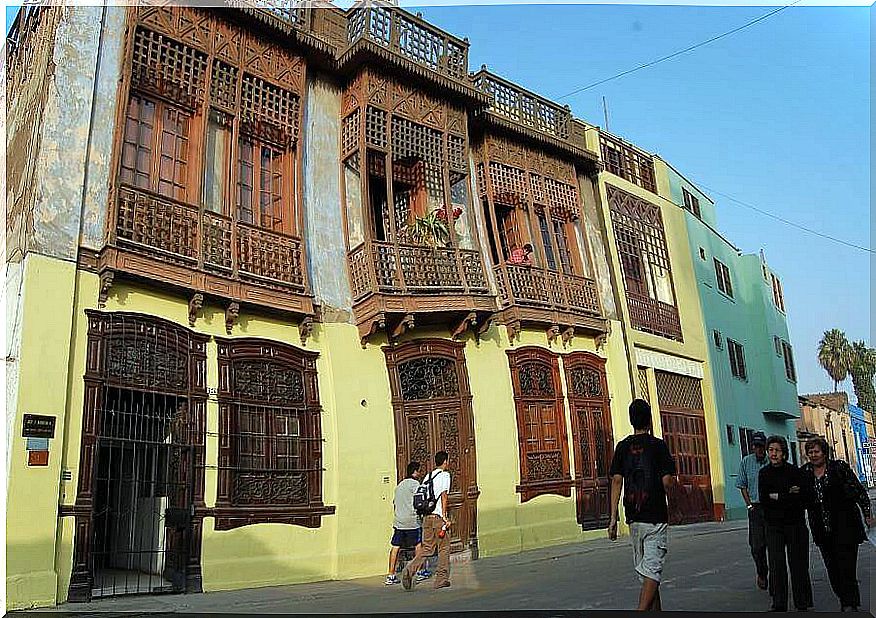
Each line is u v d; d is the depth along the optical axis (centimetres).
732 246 2927
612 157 2152
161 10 1180
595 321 1773
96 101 1084
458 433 1414
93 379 976
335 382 1266
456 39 1573
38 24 1156
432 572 1145
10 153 1174
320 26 1468
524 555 1370
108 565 1122
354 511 1225
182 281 1091
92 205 1042
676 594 825
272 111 1310
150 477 1036
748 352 2808
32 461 895
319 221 1356
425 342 1416
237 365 1149
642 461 633
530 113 1817
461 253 1462
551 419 1623
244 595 978
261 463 1142
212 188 1219
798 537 710
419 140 1477
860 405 6881
